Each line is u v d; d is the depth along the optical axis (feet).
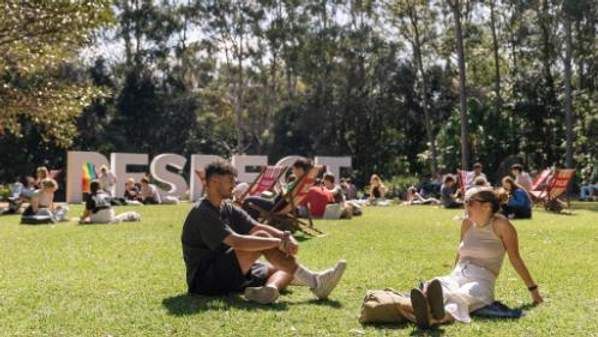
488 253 17.20
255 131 172.45
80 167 79.05
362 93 148.97
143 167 152.25
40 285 20.51
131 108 152.35
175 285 20.38
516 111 127.54
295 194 36.55
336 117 149.28
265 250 18.34
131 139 154.81
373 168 145.59
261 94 173.17
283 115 154.92
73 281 21.18
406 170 142.92
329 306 17.52
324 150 149.89
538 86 128.16
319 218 50.26
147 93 152.97
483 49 144.25
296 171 36.22
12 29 41.01
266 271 19.04
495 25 143.02
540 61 136.36
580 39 130.41
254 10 149.38
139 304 17.58
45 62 43.83
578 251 30.19
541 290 20.01
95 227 42.52
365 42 145.48
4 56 42.60
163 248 30.30
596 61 134.72
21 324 15.61
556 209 62.49
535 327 15.37
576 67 144.77
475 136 121.70
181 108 158.30
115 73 155.22
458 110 125.29
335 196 51.52
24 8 41.06
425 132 148.66
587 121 119.34
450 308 15.69
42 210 47.21
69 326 15.42
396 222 46.96
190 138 160.15
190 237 18.61
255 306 17.38
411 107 148.46
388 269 23.80
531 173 113.09
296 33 148.36
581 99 125.18
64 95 45.52
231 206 19.35
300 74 153.89
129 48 154.92
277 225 36.70
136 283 20.76
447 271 23.41
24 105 44.47
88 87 47.52
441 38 138.72
